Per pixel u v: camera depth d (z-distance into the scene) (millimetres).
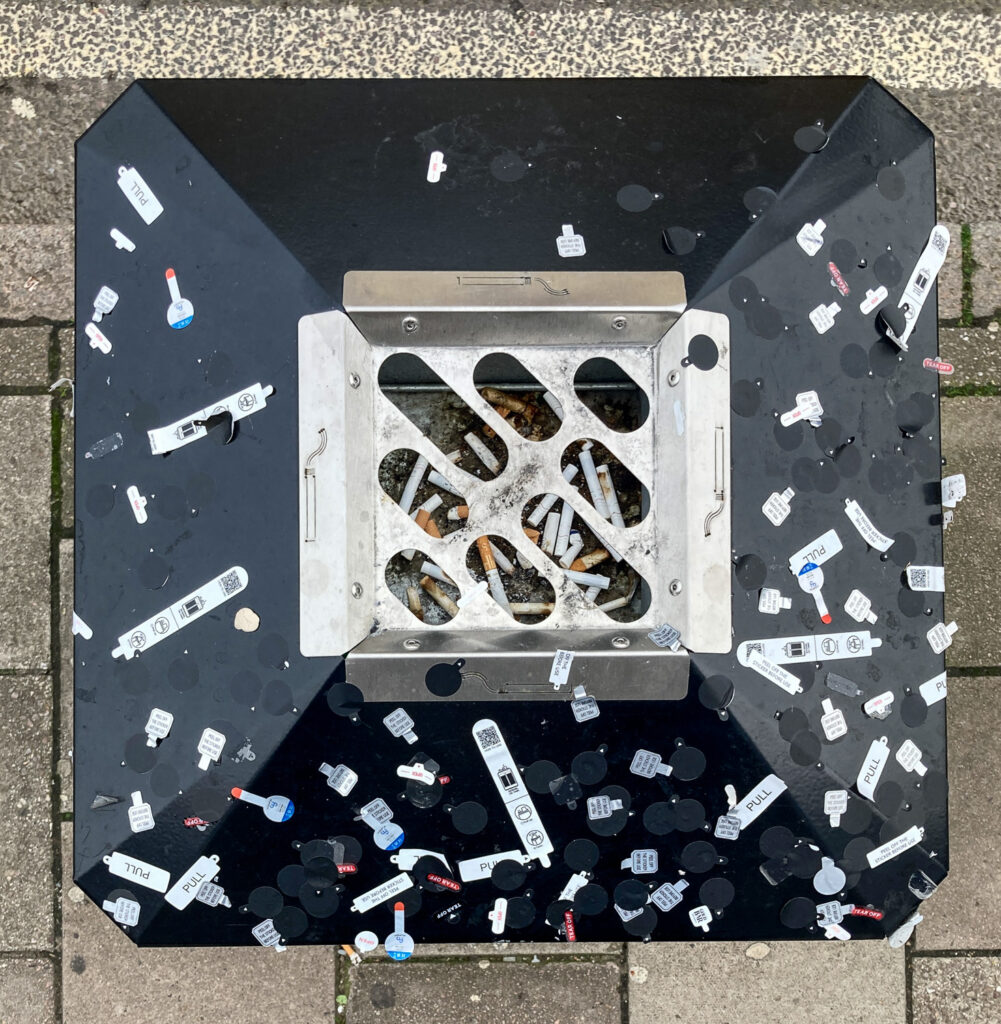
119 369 1247
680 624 1220
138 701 1243
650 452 1293
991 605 1835
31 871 1798
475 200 1246
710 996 1776
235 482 1227
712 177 1269
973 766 1818
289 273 1221
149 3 1842
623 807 1251
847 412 1264
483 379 1460
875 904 1290
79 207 1261
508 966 1777
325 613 1192
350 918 1271
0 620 1814
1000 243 1854
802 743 1256
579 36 1837
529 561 1343
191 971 1781
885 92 1323
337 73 1833
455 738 1234
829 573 1254
